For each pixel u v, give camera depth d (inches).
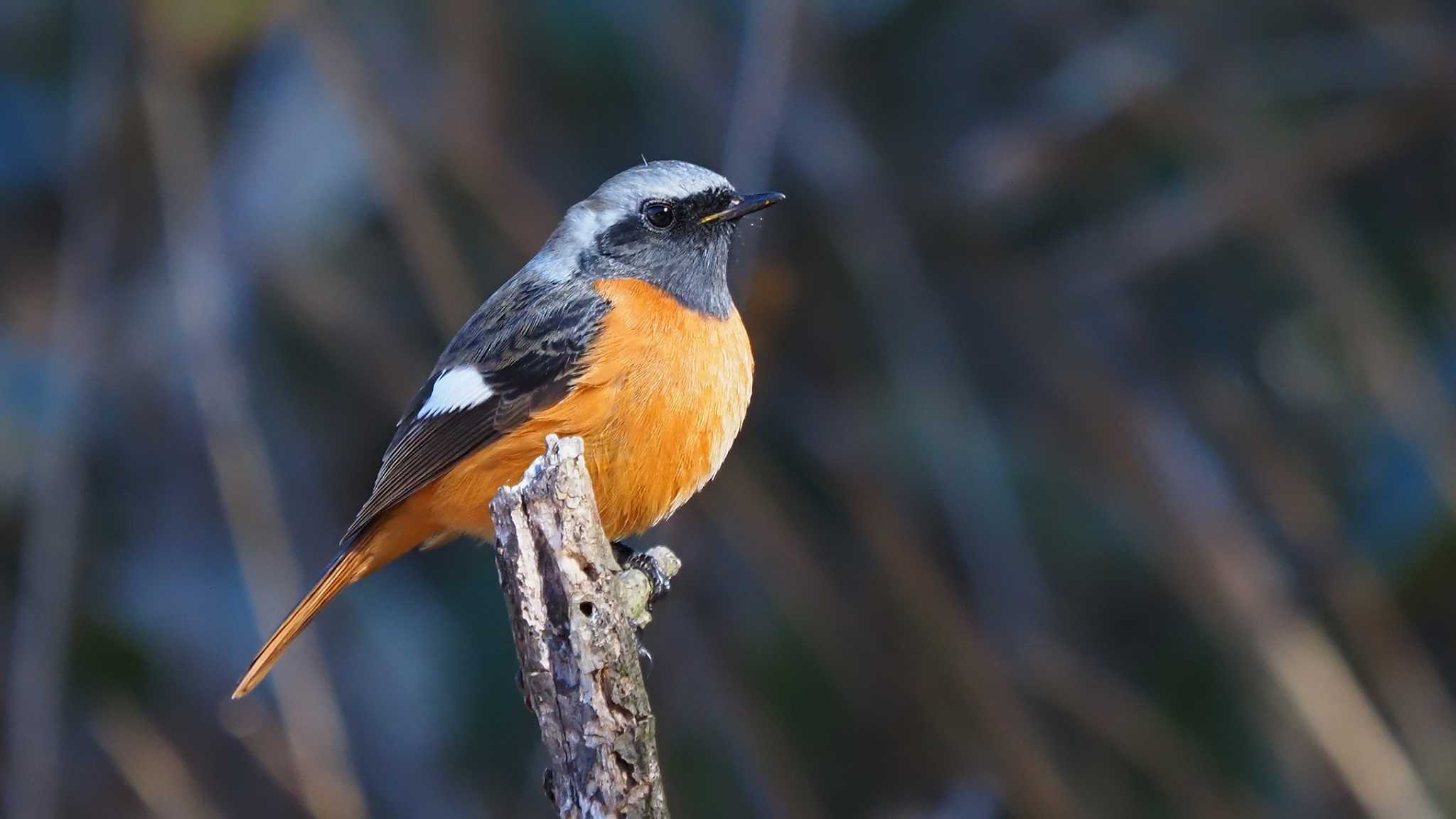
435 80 484.7
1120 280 494.9
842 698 465.7
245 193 479.2
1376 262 503.8
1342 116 487.5
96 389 466.3
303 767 419.5
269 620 425.4
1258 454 479.5
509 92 488.4
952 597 442.9
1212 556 452.8
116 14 452.4
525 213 467.8
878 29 526.6
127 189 473.4
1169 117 491.8
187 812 439.8
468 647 475.2
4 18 491.2
